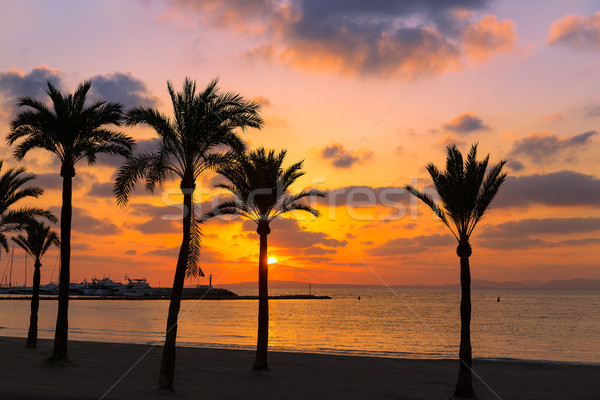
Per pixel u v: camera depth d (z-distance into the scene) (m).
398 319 115.12
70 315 117.94
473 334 80.94
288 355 39.47
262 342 29.08
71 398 19.81
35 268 38.41
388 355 47.38
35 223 33.44
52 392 20.78
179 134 24.23
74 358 33.59
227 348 47.22
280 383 26.73
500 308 179.62
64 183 28.30
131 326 83.88
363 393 24.72
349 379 28.83
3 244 33.34
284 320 109.31
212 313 136.12
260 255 29.73
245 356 38.25
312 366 33.81
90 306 171.62
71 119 27.45
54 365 28.31
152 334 67.31
